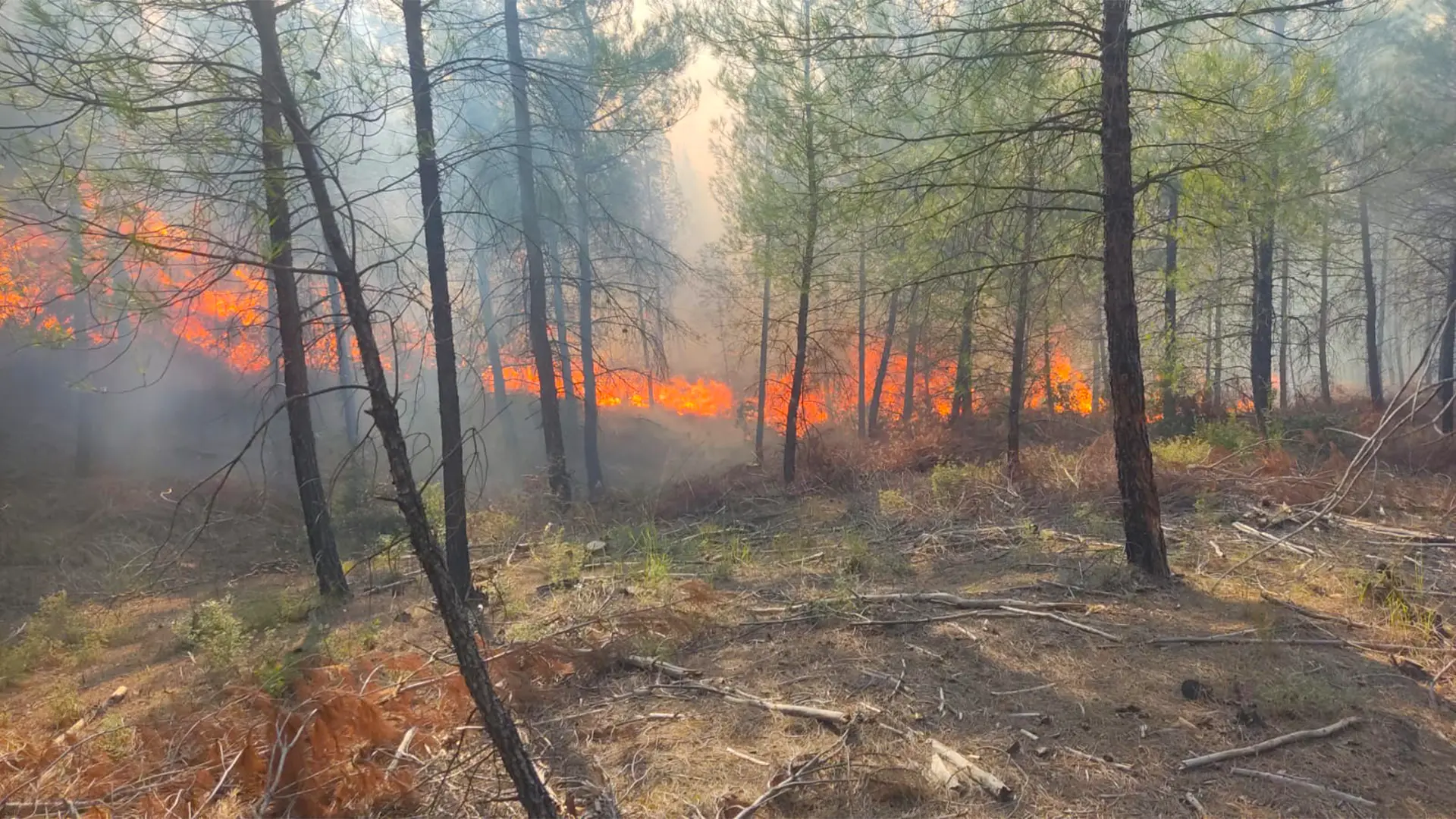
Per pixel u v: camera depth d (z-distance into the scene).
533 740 4.47
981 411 17.30
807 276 12.49
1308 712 4.35
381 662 5.41
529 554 9.81
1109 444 10.70
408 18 7.06
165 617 8.80
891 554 7.93
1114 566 6.65
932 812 3.63
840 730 4.40
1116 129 6.39
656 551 9.09
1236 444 11.52
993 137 7.10
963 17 6.58
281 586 9.48
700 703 4.88
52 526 11.98
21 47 3.77
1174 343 13.29
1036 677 4.89
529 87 9.24
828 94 7.86
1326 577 6.48
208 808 3.90
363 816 3.83
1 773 4.47
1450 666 4.84
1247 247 13.13
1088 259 6.75
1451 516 7.91
